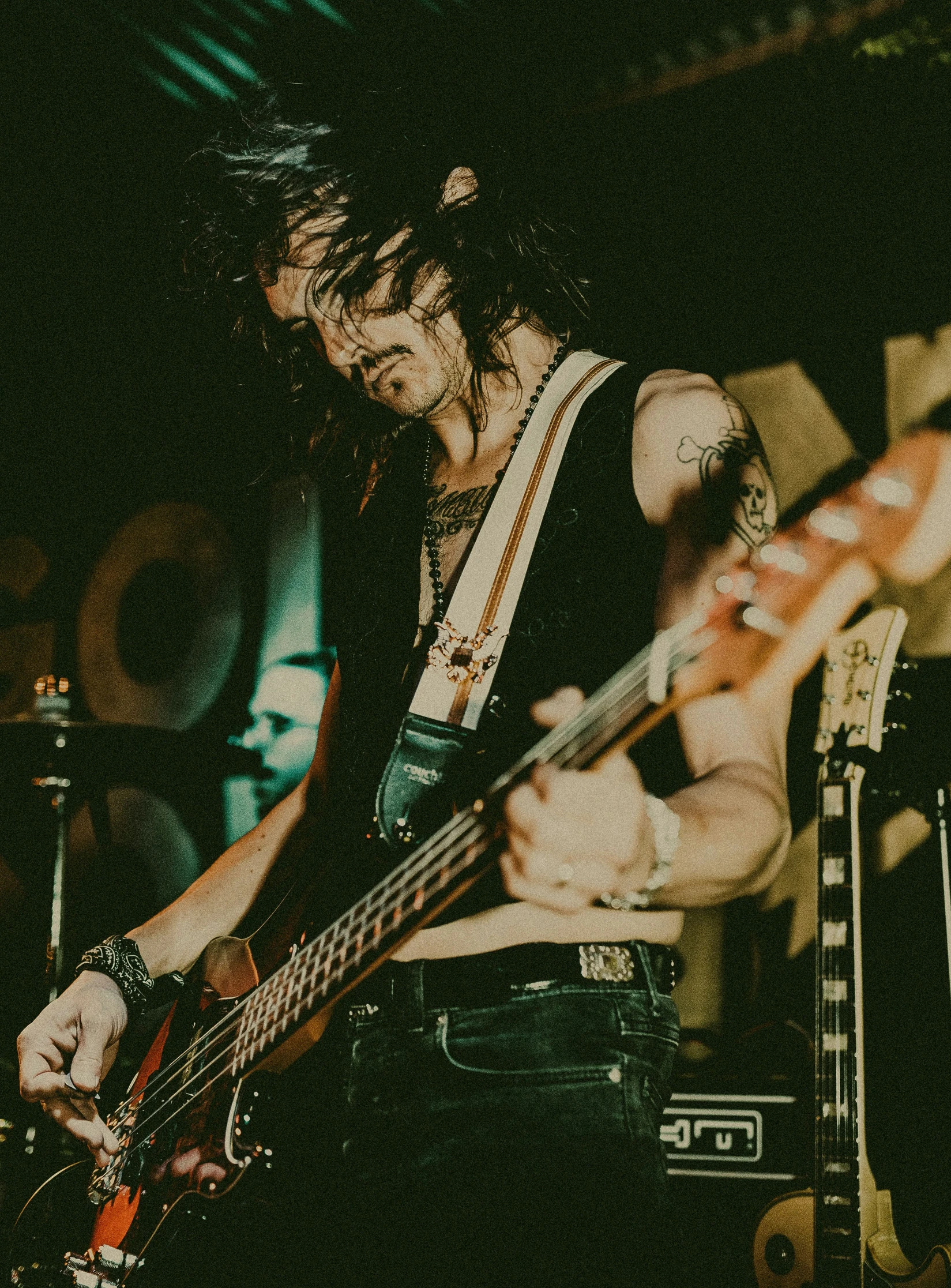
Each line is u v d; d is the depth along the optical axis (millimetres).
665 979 1228
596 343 1692
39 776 4242
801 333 3998
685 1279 1095
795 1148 2793
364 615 1556
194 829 4848
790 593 894
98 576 5457
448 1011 1186
